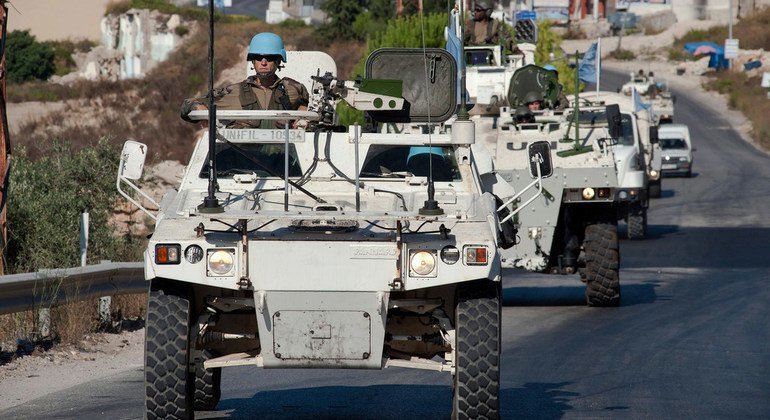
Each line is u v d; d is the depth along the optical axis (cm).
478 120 3566
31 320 2514
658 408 1922
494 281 1570
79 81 12694
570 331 2916
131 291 2788
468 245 1515
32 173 3478
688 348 2598
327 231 1543
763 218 6875
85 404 1917
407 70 1947
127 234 3594
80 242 3081
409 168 1825
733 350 2566
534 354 2536
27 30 15775
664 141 9956
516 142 3438
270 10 15962
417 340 1648
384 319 1523
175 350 1516
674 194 8650
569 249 3428
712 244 5559
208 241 1509
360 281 1510
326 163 1816
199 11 15188
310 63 2195
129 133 9731
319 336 1527
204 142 1855
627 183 5384
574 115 3481
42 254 3077
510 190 1966
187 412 1531
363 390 2098
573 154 3350
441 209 1509
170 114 10819
